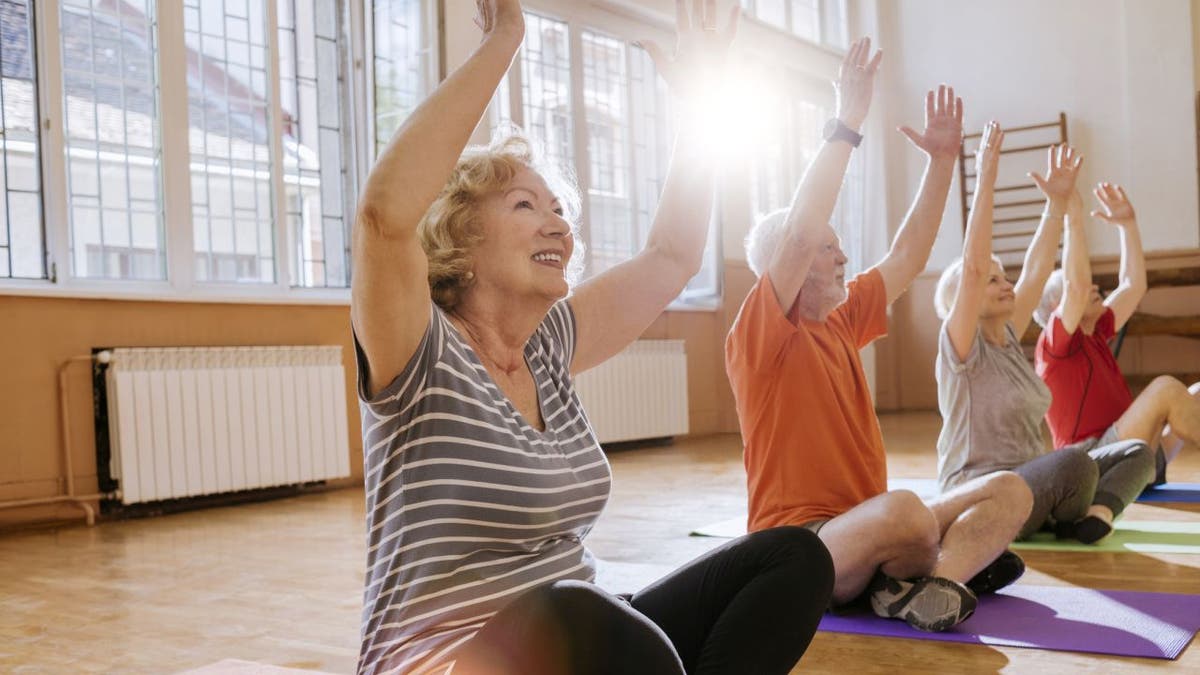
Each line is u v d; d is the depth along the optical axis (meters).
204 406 4.76
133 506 4.67
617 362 6.70
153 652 2.25
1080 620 2.13
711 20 1.46
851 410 2.13
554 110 6.65
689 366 7.74
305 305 5.39
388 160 0.92
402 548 1.02
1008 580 2.37
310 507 4.76
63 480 4.51
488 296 1.15
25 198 4.49
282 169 5.31
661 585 1.14
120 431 4.50
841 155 1.93
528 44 6.50
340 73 5.66
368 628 1.05
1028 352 9.15
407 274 0.95
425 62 5.71
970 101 9.73
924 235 2.42
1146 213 8.84
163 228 4.89
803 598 1.07
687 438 7.62
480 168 1.15
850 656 1.94
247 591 2.89
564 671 0.89
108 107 4.71
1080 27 9.19
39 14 4.49
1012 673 1.80
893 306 10.17
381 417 1.02
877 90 10.04
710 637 1.06
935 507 2.32
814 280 2.08
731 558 1.10
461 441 1.02
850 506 2.10
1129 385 8.91
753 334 2.05
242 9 5.19
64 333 4.53
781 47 8.83
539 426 1.16
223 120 5.11
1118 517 3.34
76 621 2.58
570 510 1.11
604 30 7.02
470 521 1.02
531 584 1.06
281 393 5.05
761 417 2.12
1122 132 8.98
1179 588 2.40
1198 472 4.69
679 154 1.44
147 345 4.77
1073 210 3.74
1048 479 2.93
